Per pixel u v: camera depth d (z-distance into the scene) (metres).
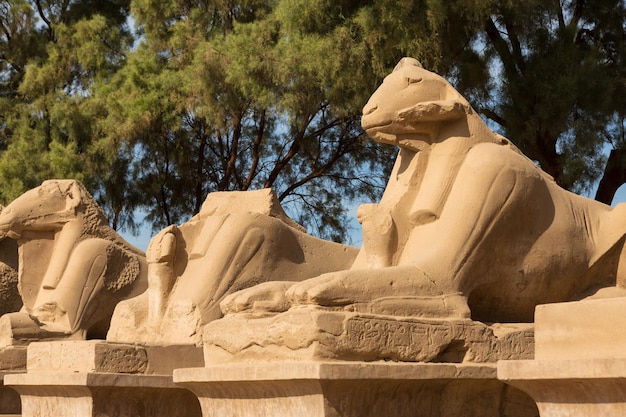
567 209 5.85
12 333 8.05
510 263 5.60
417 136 5.82
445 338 5.09
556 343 4.02
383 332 4.87
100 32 16.77
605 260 5.95
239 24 14.16
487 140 5.77
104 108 15.91
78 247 8.71
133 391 6.37
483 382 5.18
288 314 4.83
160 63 16.00
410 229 5.73
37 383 6.55
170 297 7.14
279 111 13.29
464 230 5.43
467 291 5.42
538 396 3.98
